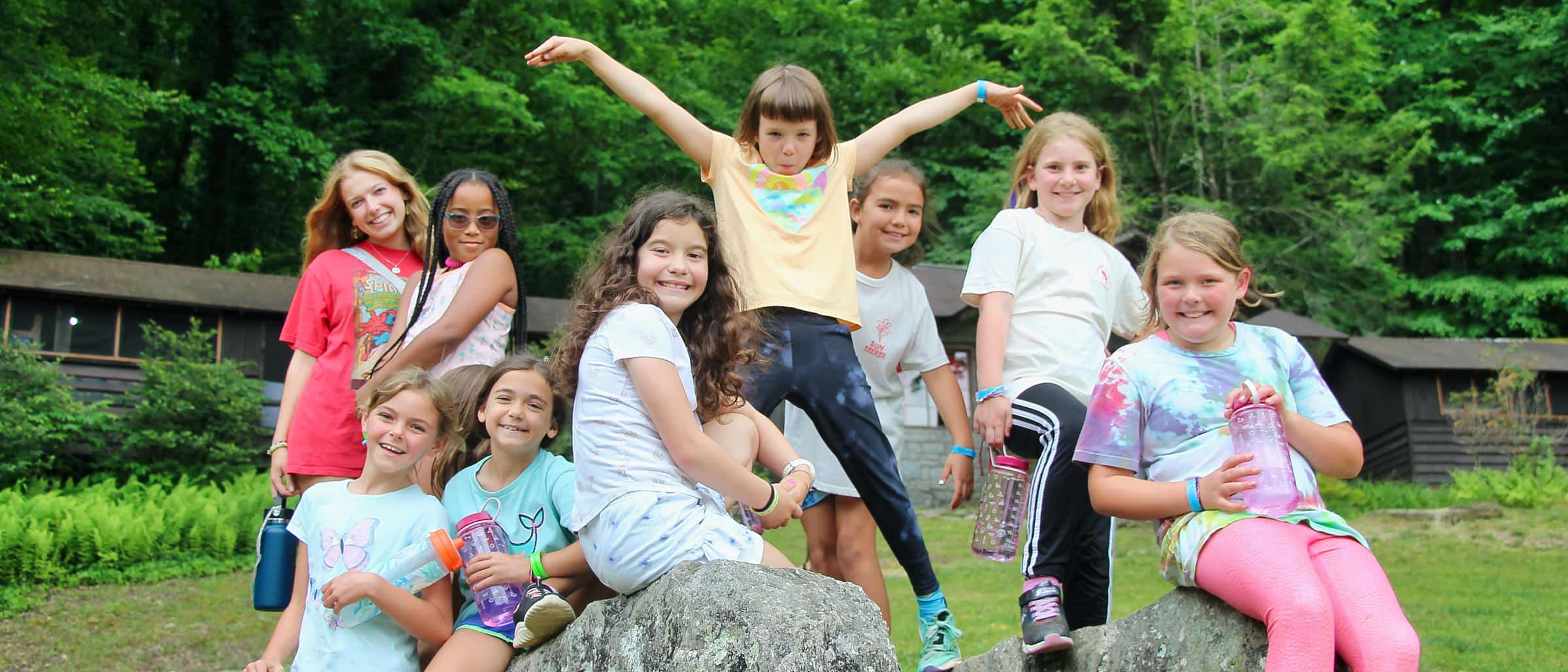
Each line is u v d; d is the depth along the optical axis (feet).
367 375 10.94
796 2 69.82
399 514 9.20
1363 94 74.33
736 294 9.12
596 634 7.82
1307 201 67.92
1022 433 9.71
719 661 6.81
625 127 64.69
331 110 60.75
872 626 7.16
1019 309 10.32
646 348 8.01
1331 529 7.59
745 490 8.00
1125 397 8.32
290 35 62.95
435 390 9.40
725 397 9.09
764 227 10.41
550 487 9.42
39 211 48.57
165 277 45.16
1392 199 71.46
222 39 62.13
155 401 39.19
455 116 63.05
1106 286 10.62
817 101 10.57
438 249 11.19
